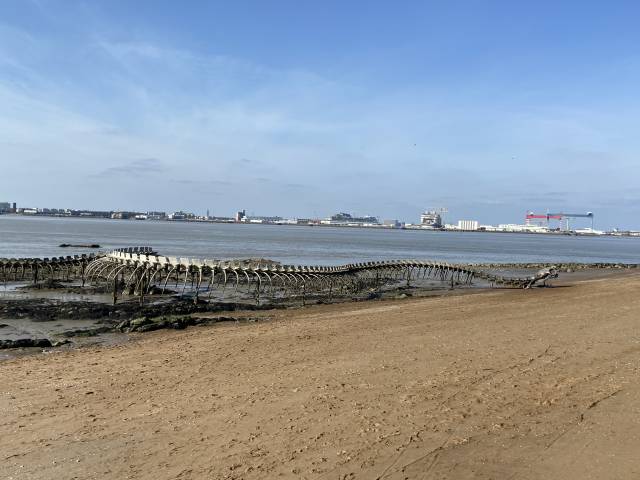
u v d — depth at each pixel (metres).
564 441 8.64
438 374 12.84
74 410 11.30
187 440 9.40
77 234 143.50
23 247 87.25
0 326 24.12
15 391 12.88
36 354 18.06
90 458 8.84
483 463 7.95
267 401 11.27
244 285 43.72
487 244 186.00
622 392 11.03
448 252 123.56
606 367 13.12
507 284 46.44
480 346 15.97
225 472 8.05
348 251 110.44
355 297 37.53
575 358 14.15
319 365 14.20
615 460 7.90
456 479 7.48
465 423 9.55
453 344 16.38
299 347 16.80
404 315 23.92
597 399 10.62
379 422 9.73
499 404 10.53
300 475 7.80
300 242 144.25
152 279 38.50
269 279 39.25
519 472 7.64
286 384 12.48
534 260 104.44
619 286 38.91
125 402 11.72
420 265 52.41
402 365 13.84
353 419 9.94
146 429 10.02
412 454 8.31
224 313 28.11
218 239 145.12
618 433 8.88
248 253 90.31
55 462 8.73
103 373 14.45
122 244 104.31
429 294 39.34
